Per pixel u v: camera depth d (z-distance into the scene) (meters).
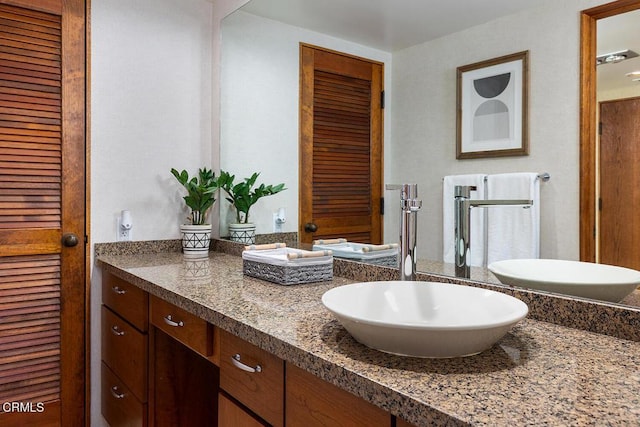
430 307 1.12
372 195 1.66
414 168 1.54
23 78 1.88
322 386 0.87
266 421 1.02
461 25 1.41
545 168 1.21
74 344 2.02
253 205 2.18
